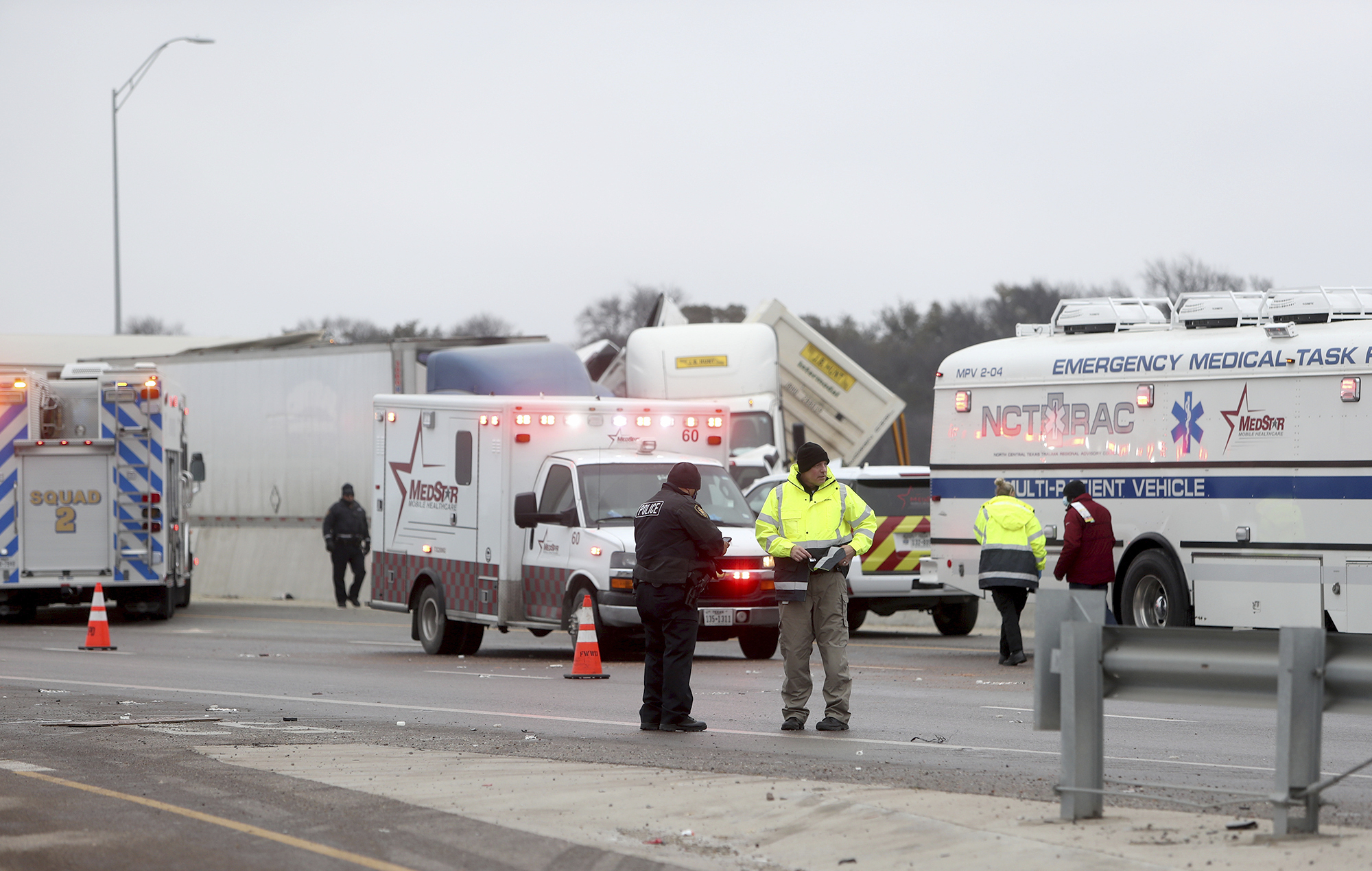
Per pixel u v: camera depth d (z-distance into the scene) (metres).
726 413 27.78
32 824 11.16
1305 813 10.28
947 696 20.19
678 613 16.52
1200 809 11.29
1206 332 24.62
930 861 9.73
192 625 36.75
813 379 46.00
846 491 16.81
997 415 26.97
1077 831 10.39
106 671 24.14
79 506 35.72
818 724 16.59
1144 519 24.88
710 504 26.08
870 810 11.13
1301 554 22.97
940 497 27.70
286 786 12.62
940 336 119.19
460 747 15.09
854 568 31.00
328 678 22.89
